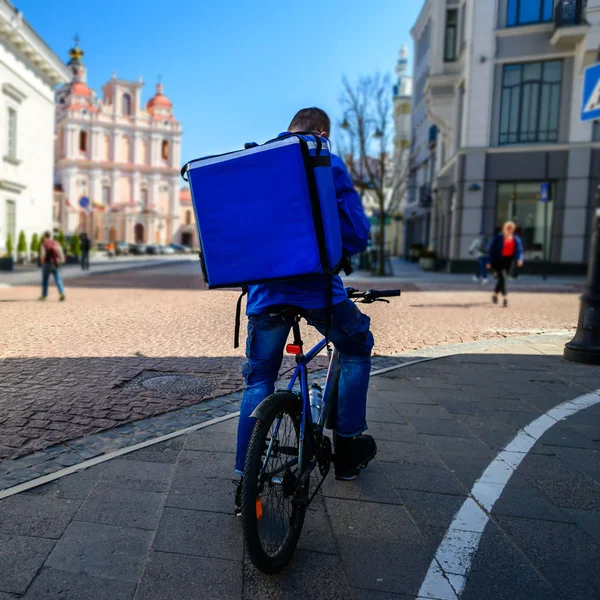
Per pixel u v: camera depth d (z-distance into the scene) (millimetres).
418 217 41469
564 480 3301
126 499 2947
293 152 2328
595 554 2545
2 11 24172
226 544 2561
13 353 6406
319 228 2363
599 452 3727
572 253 21328
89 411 4352
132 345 7062
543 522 2822
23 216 28844
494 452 3705
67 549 2486
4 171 26391
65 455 3486
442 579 2348
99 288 15578
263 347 2693
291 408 2541
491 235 22203
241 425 2688
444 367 6035
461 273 22828
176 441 3752
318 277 2482
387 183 28828
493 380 5508
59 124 84750
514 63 20875
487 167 21875
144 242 86562
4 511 2793
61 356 6309
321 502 3002
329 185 2428
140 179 87062
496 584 2316
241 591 2244
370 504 2986
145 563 2404
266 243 2412
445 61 23797
